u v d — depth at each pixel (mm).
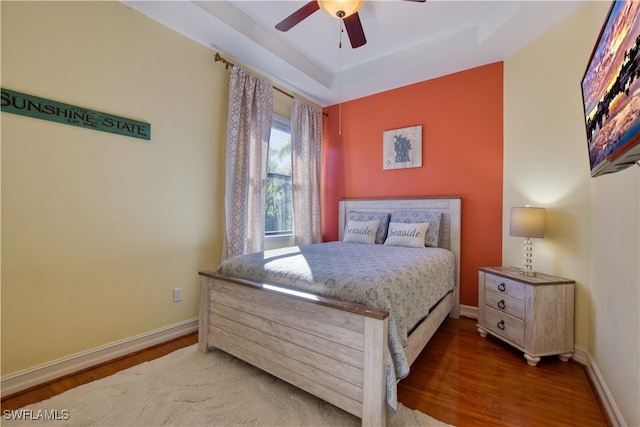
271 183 3555
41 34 1750
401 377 1344
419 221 3135
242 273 1967
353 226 3420
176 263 2484
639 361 1235
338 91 3711
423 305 1916
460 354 2195
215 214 2793
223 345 2006
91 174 1976
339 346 1426
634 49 880
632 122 889
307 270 1750
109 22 2049
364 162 3865
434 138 3324
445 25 2666
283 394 1642
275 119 3520
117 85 2096
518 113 2707
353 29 2129
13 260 1675
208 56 2705
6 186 1645
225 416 1458
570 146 2246
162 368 1909
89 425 1400
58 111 1818
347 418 1459
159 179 2361
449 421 1462
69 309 1886
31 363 1733
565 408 1581
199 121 2643
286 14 2533
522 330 2115
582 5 2141
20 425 1399
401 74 3242
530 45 2586
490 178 2979
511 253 2771
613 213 1620
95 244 2004
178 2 2129
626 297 1411
